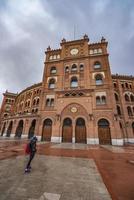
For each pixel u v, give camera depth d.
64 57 34.66
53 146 18.14
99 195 4.43
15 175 6.13
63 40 37.09
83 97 27.92
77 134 25.86
